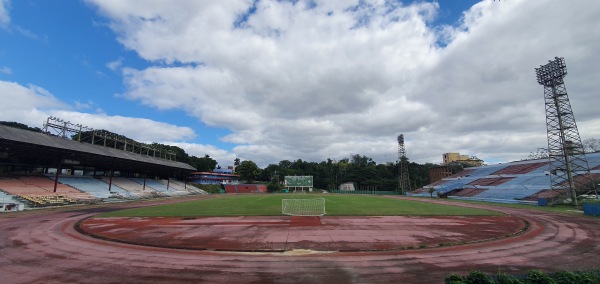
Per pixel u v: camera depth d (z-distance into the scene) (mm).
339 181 125500
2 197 31203
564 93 37562
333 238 15695
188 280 9094
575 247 13766
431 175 103500
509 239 15562
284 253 12492
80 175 50781
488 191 56188
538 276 6504
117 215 26406
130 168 63688
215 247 13648
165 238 15758
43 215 26047
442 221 22656
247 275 9555
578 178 42875
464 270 10102
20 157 40344
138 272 9867
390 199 55625
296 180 104500
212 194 81438
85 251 12820
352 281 8984
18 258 11656
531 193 45781
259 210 30844
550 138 38281
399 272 9844
